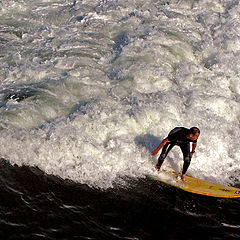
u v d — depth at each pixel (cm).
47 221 2230
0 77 3869
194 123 3400
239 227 2400
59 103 3406
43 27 5225
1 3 5838
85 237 2153
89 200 2455
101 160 2836
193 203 2584
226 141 3284
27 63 4153
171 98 3600
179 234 2272
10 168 2652
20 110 3206
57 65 4125
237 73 4294
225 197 2683
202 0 5912
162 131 3219
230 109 3741
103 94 3616
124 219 2336
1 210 2259
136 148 3017
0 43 4691
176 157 3058
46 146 2836
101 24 5247
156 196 2597
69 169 2716
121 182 2683
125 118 3219
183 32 5022
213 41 4981
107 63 4247
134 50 4400
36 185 2523
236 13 5622
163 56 4366
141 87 3788
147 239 2198
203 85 4019
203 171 2997
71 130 2991
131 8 5700
